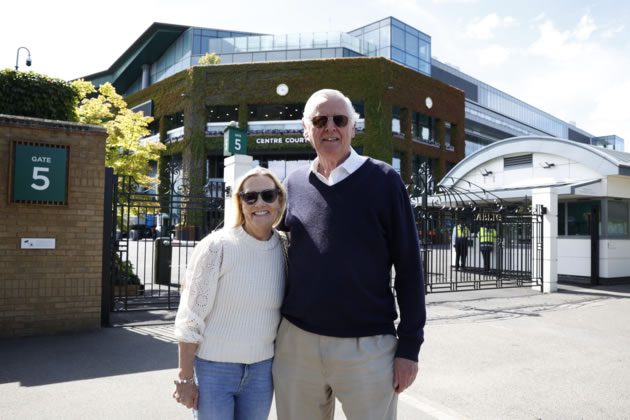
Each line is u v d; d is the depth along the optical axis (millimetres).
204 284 1952
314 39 37312
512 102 67125
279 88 28531
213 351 1991
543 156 13281
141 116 11734
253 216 2055
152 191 19500
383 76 28250
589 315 7871
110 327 6367
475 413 3676
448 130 34656
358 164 2055
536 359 5191
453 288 11180
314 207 2037
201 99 29094
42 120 5871
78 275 6098
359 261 1935
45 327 5883
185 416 3457
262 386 2096
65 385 4078
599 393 4137
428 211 10477
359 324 1936
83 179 6148
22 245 5746
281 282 2123
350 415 1967
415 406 3809
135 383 4168
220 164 30062
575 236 12766
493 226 14008
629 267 12672
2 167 5672
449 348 5641
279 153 29234
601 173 11836
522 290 11102
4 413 3449
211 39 38406
